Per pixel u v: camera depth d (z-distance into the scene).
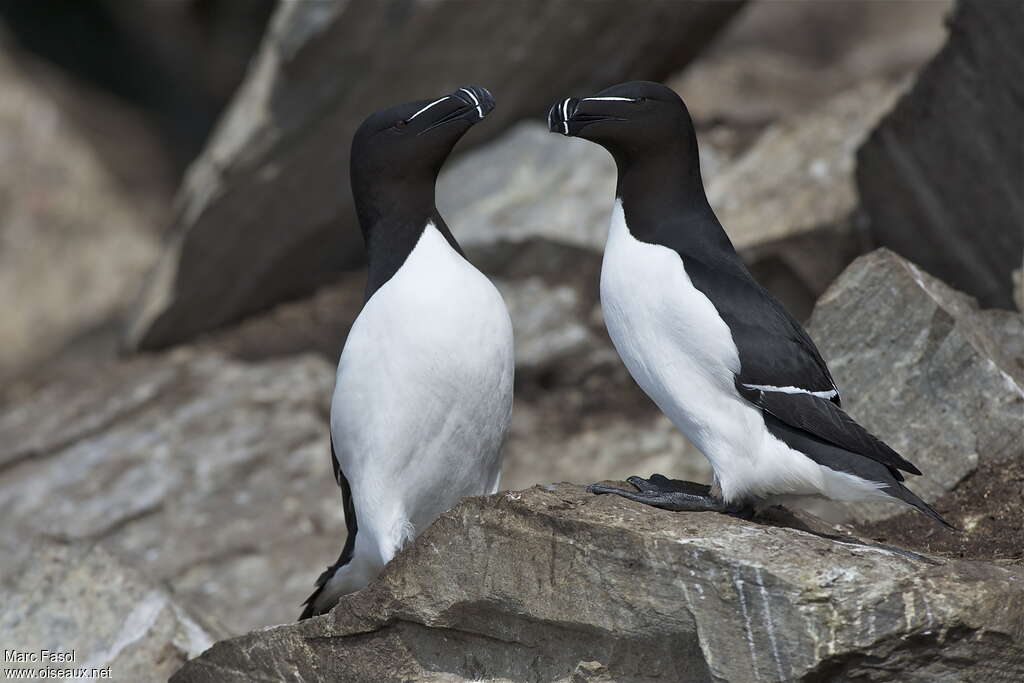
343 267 18.89
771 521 7.12
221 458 14.85
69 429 15.63
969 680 5.84
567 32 16.77
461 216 17.14
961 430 8.59
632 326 6.79
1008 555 7.65
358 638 7.20
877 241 12.31
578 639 6.48
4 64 25.31
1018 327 9.55
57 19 27.14
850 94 16.47
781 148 15.83
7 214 23.30
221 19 26.75
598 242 16.14
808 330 9.11
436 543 6.80
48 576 9.52
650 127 6.86
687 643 6.14
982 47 10.27
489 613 6.73
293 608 12.91
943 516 8.37
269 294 18.14
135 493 14.42
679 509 6.58
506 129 18.08
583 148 17.39
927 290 8.82
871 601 5.62
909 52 26.30
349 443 7.80
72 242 23.03
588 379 15.67
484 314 7.66
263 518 14.12
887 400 8.80
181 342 18.00
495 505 6.58
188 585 13.27
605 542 6.20
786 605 5.67
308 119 16.06
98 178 24.11
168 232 17.83
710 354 6.50
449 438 7.73
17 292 22.31
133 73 27.67
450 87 16.69
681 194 6.97
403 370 7.52
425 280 7.61
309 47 15.69
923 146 11.09
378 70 15.94
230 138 16.70
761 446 6.55
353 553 8.20
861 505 8.74
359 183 7.93
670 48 18.28
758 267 14.48
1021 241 10.31
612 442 14.85
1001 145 10.33
